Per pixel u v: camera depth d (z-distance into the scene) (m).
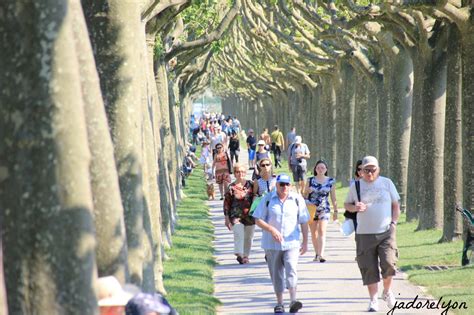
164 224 73.94
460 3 66.81
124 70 35.16
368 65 108.25
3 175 20.00
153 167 53.69
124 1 34.84
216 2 92.56
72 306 20.00
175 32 87.31
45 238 19.89
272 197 44.84
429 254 64.19
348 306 46.59
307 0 108.19
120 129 35.66
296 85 185.25
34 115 19.91
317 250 62.72
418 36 78.06
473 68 63.03
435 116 78.69
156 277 52.56
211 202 116.88
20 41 19.91
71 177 19.95
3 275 18.45
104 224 28.66
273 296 50.62
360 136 118.69
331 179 62.19
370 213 43.16
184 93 158.25
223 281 56.81
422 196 79.81
